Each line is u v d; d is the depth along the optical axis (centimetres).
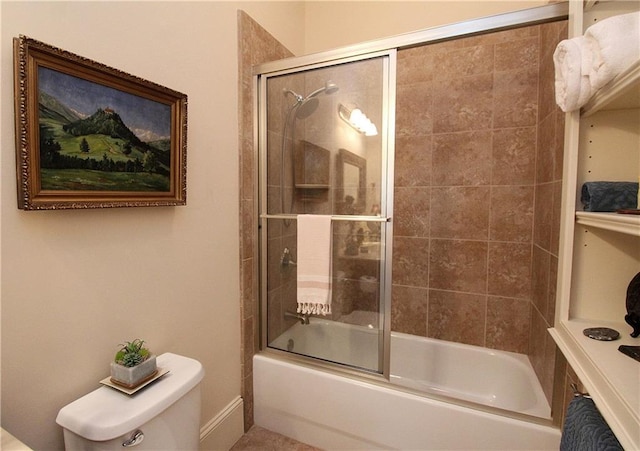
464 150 199
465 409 140
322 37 240
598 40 71
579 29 89
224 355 163
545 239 163
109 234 107
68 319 96
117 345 111
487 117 193
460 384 202
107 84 101
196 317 145
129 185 110
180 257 136
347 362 169
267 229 184
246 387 179
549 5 121
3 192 81
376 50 150
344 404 161
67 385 97
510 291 195
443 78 200
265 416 182
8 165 82
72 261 97
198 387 115
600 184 84
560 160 141
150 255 122
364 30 228
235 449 168
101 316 106
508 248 194
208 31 146
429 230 212
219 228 157
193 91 138
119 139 106
